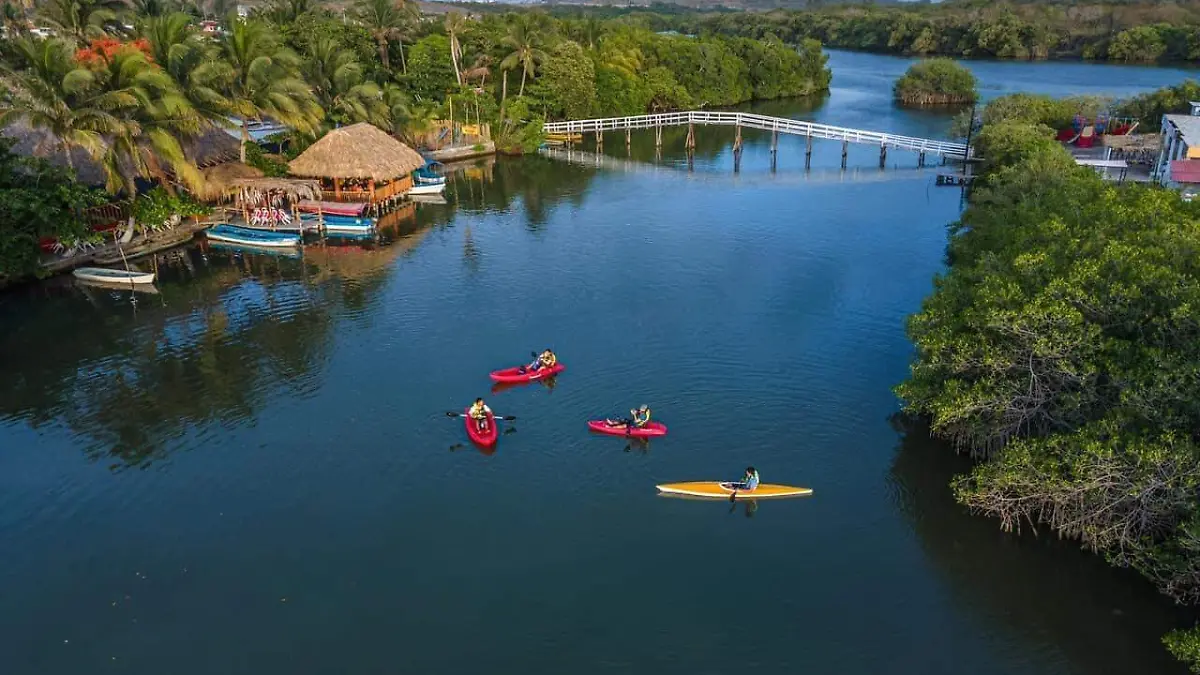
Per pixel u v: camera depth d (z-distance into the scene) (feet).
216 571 91.97
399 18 329.93
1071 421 96.27
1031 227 120.88
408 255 197.16
